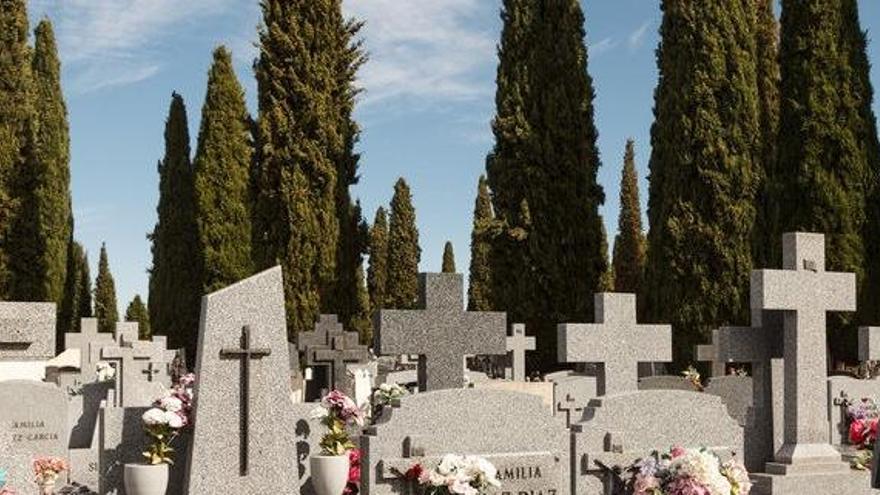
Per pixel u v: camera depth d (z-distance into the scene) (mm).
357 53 26547
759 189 24031
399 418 9062
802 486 10664
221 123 37438
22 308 8164
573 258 25938
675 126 24406
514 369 21766
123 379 17516
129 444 9062
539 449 9688
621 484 9305
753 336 11297
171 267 38156
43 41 37125
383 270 65125
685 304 23719
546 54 26594
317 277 25531
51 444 13484
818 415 11062
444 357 12164
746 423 11281
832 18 22719
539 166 26156
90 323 25453
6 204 26375
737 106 24094
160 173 39250
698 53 24281
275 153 25438
